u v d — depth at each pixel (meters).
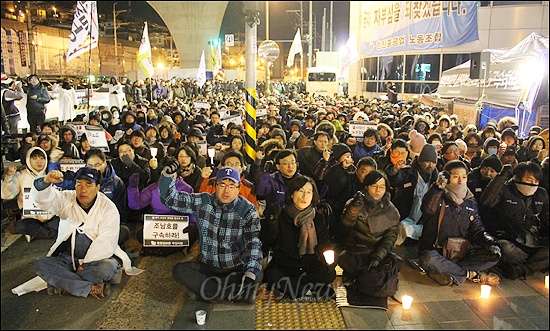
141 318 4.00
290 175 5.40
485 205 4.99
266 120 10.17
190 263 4.27
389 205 4.43
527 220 4.81
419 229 5.44
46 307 4.17
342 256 4.48
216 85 28.22
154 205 5.51
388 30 16.73
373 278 4.22
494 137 7.41
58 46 35.31
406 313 4.07
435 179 5.64
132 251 5.46
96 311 4.12
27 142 7.42
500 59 11.57
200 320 3.86
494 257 4.46
